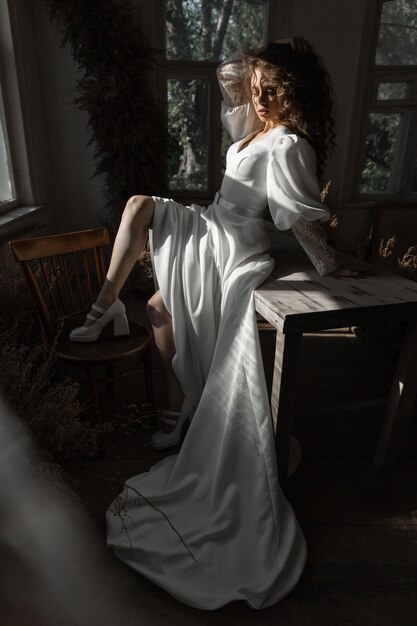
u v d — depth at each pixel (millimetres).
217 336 1767
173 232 1825
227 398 1612
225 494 1536
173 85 3814
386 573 1424
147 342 1897
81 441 1550
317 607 1313
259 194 1784
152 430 2072
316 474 1844
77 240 2043
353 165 4090
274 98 1698
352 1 3584
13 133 3318
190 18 3635
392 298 1524
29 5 3400
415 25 3684
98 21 3061
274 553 1414
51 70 3635
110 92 3164
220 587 1345
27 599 1314
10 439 1346
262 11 3688
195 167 4082
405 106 3928
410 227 3941
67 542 1501
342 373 2584
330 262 1755
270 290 1604
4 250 2863
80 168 3936
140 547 1423
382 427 1833
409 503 1707
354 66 3760
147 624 1258
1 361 1562
